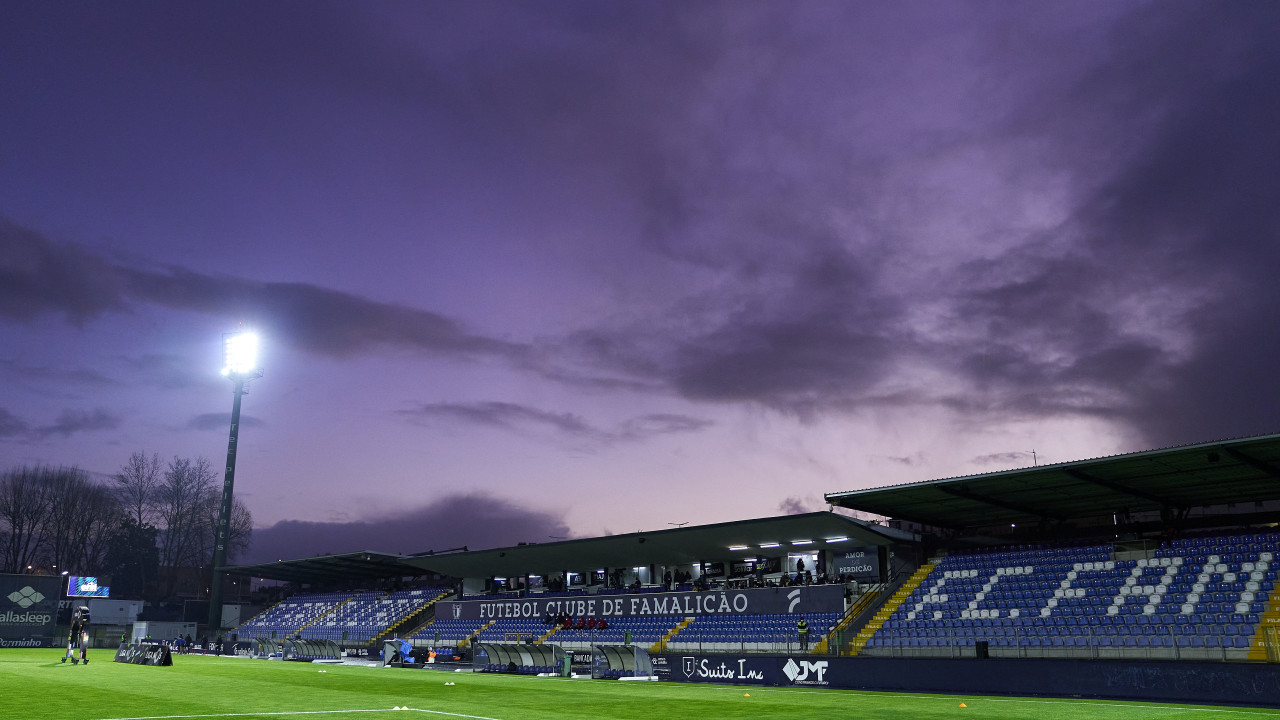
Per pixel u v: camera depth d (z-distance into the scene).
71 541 106.94
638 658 40.50
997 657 32.41
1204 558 35.25
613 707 23.70
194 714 20.14
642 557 56.53
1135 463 33.12
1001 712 21.88
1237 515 39.16
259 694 26.58
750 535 48.62
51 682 30.14
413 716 20.48
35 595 74.56
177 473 115.25
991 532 46.69
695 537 50.88
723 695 28.95
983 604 38.97
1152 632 32.78
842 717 20.59
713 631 47.88
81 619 44.94
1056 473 34.94
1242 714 21.20
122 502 111.31
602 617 55.16
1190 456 31.81
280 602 91.44
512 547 60.91
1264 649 28.53
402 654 50.94
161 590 112.25
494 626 61.66
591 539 55.41
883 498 40.50
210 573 117.19
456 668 49.25
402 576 82.44
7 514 101.81
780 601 46.53
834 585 44.38
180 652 74.69
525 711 22.34
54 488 105.69
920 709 22.89
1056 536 44.31
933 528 47.41
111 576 109.12
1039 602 37.44
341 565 77.06
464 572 69.00
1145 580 35.72
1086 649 32.44
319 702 24.06
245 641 66.94
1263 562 33.59
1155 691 26.81
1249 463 31.67
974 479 36.59
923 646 37.78
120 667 41.78
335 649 53.28
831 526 44.38
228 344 89.50
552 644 43.75
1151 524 41.47
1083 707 23.52
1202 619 32.03
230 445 88.00
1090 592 36.53
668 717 20.80
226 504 86.81
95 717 19.27
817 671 35.31
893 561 46.25
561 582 63.75
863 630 41.19
